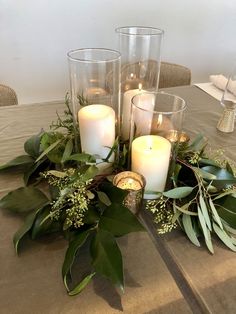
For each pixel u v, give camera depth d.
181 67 1.01
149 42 0.56
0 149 0.57
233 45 1.49
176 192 0.39
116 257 0.31
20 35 1.13
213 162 0.44
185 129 0.66
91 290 0.33
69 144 0.45
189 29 1.36
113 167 0.46
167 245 0.38
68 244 0.36
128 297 0.32
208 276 0.35
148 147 0.42
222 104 0.74
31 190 0.43
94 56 0.47
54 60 1.22
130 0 1.19
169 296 0.33
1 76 1.20
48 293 0.32
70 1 1.11
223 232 0.38
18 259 0.36
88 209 0.36
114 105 0.49
